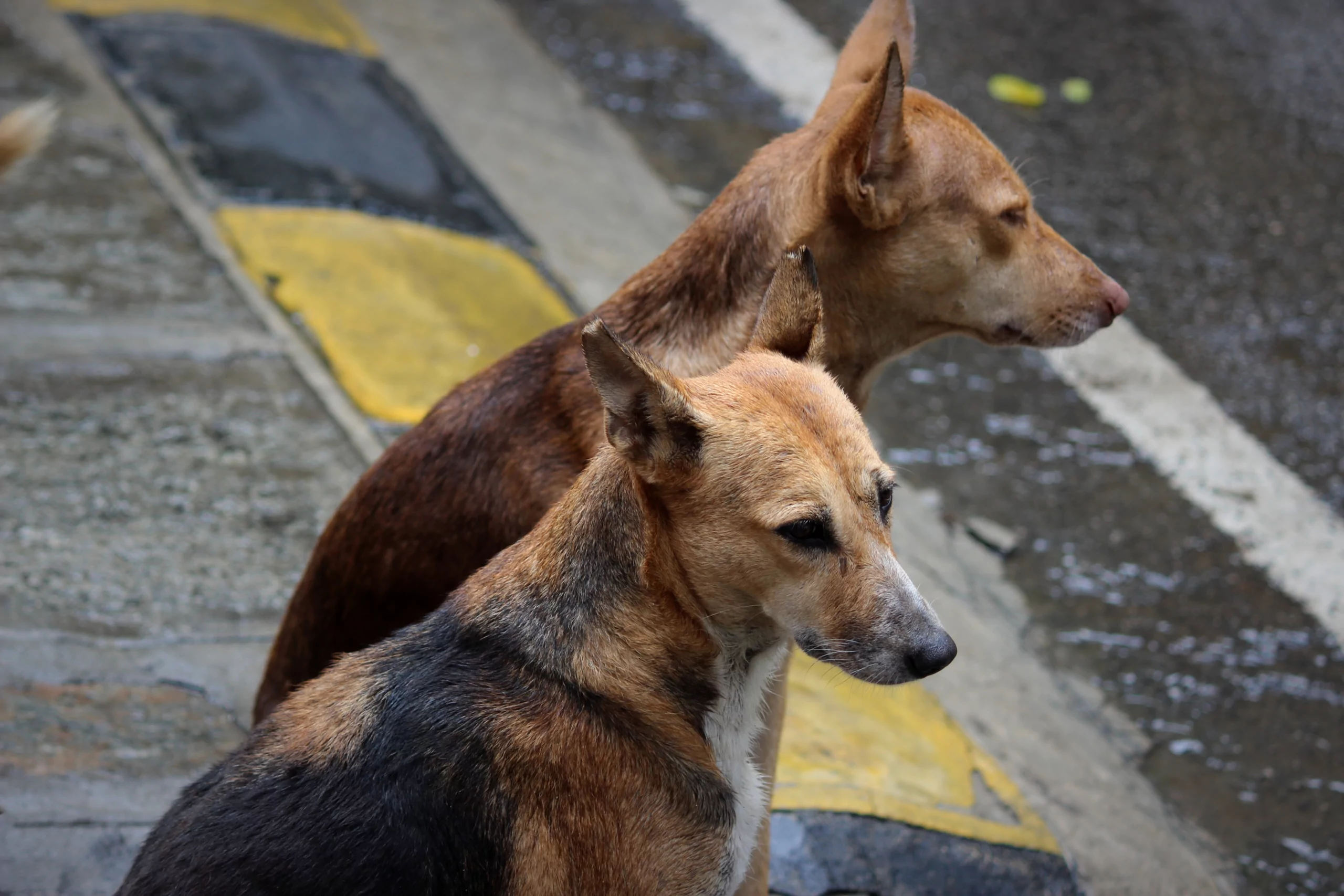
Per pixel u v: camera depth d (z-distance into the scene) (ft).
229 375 20.17
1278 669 19.77
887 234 13.17
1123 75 31.96
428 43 29.71
